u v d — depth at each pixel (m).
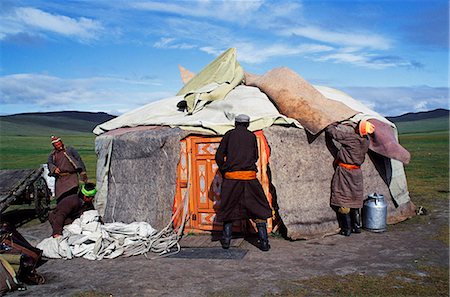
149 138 7.52
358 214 7.37
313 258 5.94
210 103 7.98
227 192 6.40
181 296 4.67
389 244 6.63
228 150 6.46
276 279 5.12
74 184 7.66
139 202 7.60
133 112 9.33
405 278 5.11
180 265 5.78
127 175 7.86
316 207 7.24
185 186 7.45
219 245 6.66
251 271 5.44
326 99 7.90
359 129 7.08
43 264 6.07
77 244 6.38
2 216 10.19
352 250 6.32
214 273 5.40
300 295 4.61
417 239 6.90
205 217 7.35
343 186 7.13
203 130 7.32
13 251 5.30
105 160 8.23
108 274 5.53
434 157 21.05
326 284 4.93
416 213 8.91
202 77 9.19
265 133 7.13
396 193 8.51
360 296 4.56
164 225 7.35
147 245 6.52
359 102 9.79
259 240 6.75
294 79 8.01
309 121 7.34
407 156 7.43
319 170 7.40
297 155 7.25
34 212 10.68
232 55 9.05
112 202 8.02
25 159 22.56
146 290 4.89
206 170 7.35
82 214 6.74
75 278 5.42
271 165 7.04
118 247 6.41
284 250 6.36
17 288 5.05
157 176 7.45
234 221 6.79
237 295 4.64
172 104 8.77
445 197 10.81
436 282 4.97
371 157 8.12
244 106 7.68
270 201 7.20
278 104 7.78
